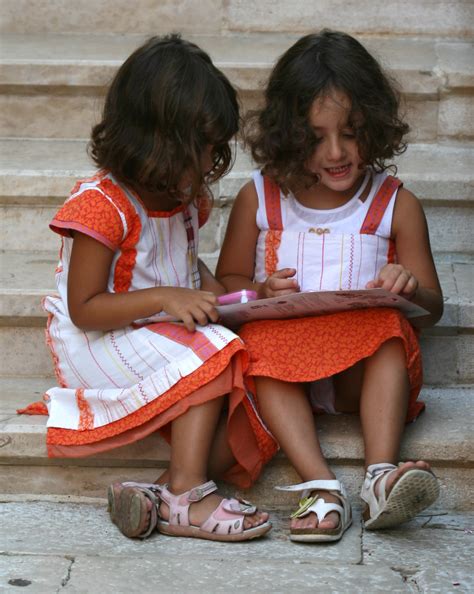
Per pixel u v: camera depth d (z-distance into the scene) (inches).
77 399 134.1
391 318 130.2
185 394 126.4
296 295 125.0
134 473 137.7
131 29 226.8
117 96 128.9
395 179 143.5
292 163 135.0
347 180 135.3
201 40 221.8
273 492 136.0
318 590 112.1
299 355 130.4
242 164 184.5
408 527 129.8
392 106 137.3
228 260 146.6
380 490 121.4
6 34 226.1
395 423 128.9
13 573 115.1
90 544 123.6
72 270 130.1
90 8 226.2
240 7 225.0
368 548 122.8
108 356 132.1
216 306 128.6
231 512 124.2
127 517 124.8
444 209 177.3
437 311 140.8
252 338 131.9
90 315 129.8
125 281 133.4
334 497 125.0
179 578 114.7
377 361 130.9
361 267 140.2
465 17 221.3
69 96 198.1
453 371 156.6
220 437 131.9
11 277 163.2
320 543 123.6
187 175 126.7
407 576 116.1
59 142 198.5
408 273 128.9
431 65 195.8
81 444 132.4
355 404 140.9
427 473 118.3
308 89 131.2
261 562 118.8
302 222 142.1
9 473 138.5
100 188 129.9
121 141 127.3
